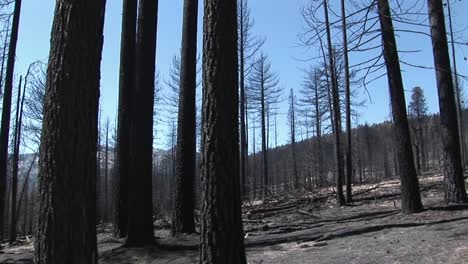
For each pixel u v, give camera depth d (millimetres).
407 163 13969
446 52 14070
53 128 4547
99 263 10883
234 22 6840
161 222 20547
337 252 10195
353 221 15062
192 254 11172
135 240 11938
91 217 4582
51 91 4617
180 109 14102
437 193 20922
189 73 14125
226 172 6535
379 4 13031
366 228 12406
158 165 63562
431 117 64438
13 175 25719
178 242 12586
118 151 15164
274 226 16359
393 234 11297
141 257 11133
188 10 14211
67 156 4496
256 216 20844
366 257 9344
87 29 4699
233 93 6727
